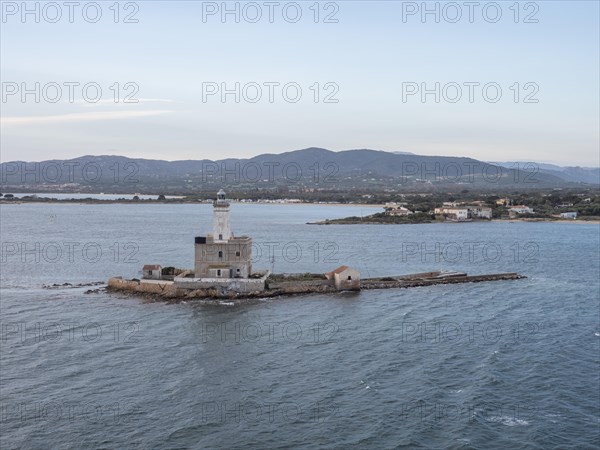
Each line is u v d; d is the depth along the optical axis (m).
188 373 75.94
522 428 60.88
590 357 81.62
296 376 74.69
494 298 122.94
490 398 67.62
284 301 119.44
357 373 75.50
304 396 68.56
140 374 75.56
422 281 139.38
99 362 79.94
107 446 57.53
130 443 58.06
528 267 170.88
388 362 79.56
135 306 114.38
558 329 96.31
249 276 129.00
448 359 80.69
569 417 63.28
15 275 152.38
